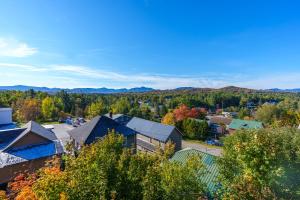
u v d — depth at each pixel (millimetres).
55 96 89500
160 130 38969
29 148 23359
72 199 7500
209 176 14352
